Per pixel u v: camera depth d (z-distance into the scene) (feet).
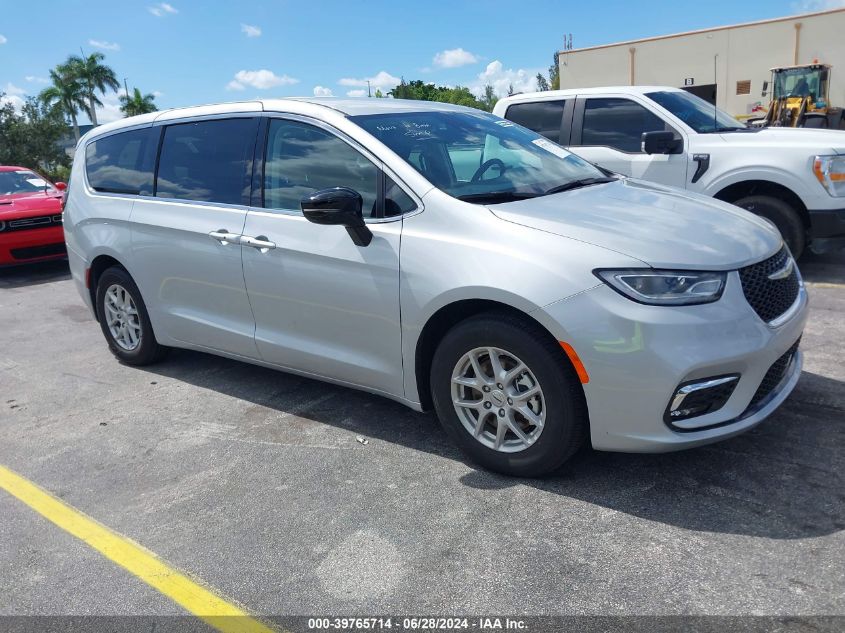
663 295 9.00
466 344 10.27
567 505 9.75
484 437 10.69
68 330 21.80
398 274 10.77
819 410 11.89
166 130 15.25
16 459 12.67
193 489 11.06
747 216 11.33
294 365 13.03
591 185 12.48
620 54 89.45
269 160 12.98
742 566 8.20
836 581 7.82
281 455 11.98
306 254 11.95
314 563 8.94
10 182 34.12
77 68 168.76
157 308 15.46
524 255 9.64
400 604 8.07
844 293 18.88
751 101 82.43
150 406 14.69
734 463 10.46
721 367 9.00
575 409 9.61
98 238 16.34
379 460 11.52
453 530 9.39
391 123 12.30
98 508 10.73
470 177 11.60
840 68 76.74
